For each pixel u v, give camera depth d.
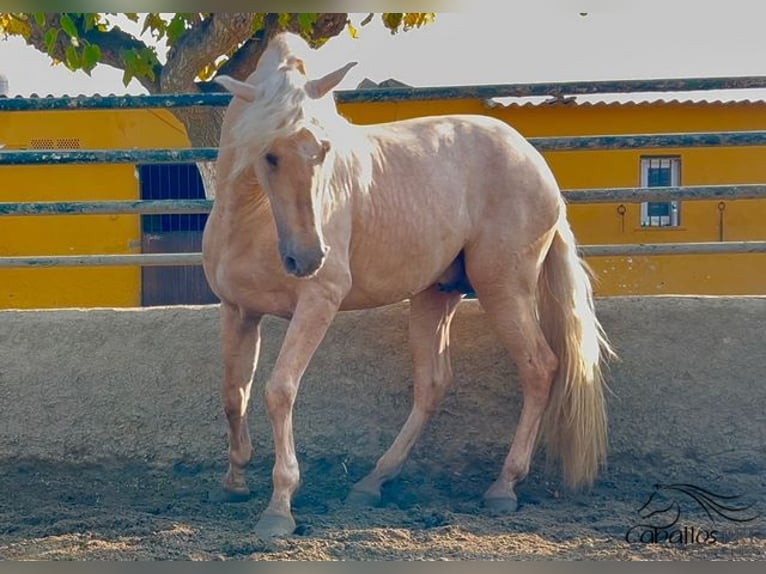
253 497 5.20
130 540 4.40
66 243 14.61
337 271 4.50
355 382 5.73
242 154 4.08
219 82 4.12
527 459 5.13
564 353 5.20
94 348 5.87
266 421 5.67
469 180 5.07
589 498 5.31
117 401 5.76
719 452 5.58
